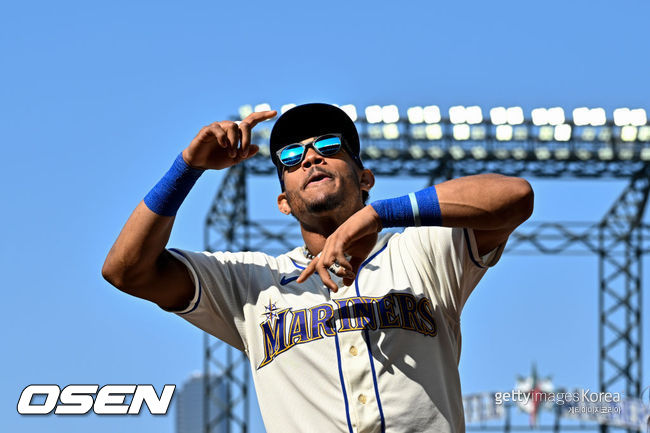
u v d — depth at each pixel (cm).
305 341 512
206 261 547
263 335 528
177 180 513
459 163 3100
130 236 513
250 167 3034
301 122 551
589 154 3098
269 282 540
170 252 541
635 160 3120
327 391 503
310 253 552
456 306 534
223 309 546
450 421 507
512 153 3072
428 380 507
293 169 546
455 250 530
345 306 514
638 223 3231
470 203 485
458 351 546
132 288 532
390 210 486
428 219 486
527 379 3250
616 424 2942
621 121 3075
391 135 3034
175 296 545
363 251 506
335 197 536
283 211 570
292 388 512
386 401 497
